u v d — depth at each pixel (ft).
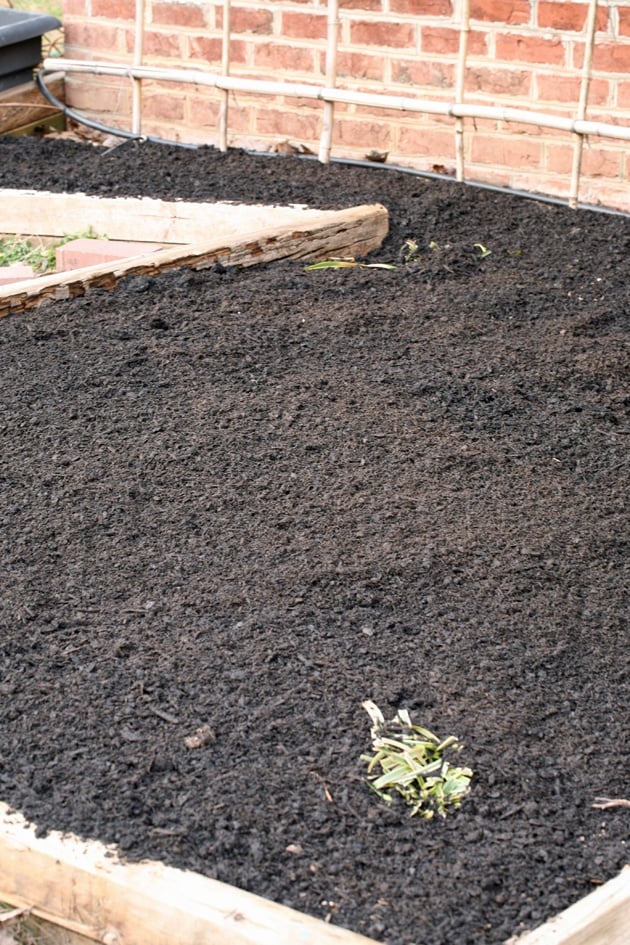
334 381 11.89
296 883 6.45
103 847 6.58
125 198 16.71
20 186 17.60
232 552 9.23
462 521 9.71
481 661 8.18
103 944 6.47
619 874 6.57
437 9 18.12
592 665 8.22
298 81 19.58
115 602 8.66
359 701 7.77
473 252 15.71
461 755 7.37
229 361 12.16
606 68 17.28
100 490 9.97
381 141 19.31
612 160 17.71
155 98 20.74
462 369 12.26
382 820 6.88
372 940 5.97
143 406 11.27
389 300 14.02
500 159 18.58
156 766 7.19
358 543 9.36
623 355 12.82
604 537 9.64
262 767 7.22
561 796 7.14
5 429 10.83
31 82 20.90
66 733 7.44
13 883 6.69
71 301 13.53
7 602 8.63
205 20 19.75
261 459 10.47
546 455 10.85
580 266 15.42
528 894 6.44
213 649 8.18
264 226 16.25
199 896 6.24
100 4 20.52
